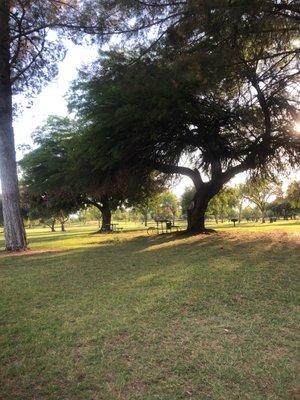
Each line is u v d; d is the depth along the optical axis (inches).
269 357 171.5
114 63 585.0
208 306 243.3
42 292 303.3
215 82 475.8
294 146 811.4
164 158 869.2
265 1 378.0
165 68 511.8
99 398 145.4
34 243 870.4
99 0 483.5
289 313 227.5
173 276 331.9
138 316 229.0
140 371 163.5
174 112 701.3
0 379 162.6
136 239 799.7
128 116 689.0
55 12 581.6
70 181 976.3
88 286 314.3
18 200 657.6
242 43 433.7
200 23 410.3
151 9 443.8
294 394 143.7
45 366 171.9
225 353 175.9
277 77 566.9
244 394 144.0
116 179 888.3
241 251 475.2
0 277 378.9
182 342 190.2
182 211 2856.8
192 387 149.8
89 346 191.2
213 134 804.0
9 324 230.5
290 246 512.1
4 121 647.1
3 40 607.2
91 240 888.3
